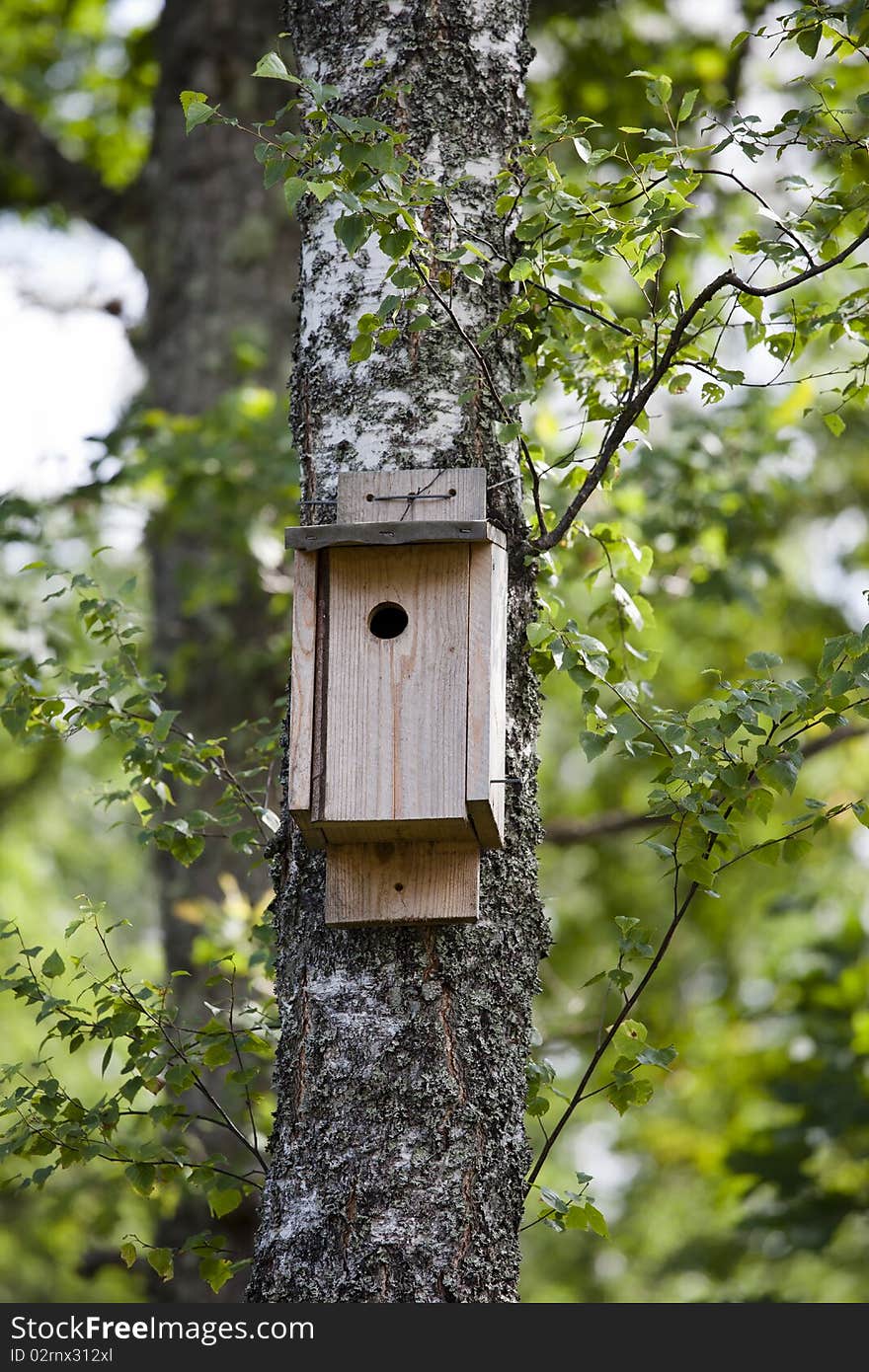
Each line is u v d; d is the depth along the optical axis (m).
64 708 6.62
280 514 11.20
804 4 6.17
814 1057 13.72
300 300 6.13
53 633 9.52
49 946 16.73
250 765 10.23
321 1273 5.10
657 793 5.60
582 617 10.30
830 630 14.83
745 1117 15.10
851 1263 15.48
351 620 5.50
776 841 5.72
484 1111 5.27
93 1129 5.86
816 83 6.12
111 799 6.69
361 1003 5.33
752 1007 14.51
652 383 5.86
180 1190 7.59
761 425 11.25
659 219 5.58
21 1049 14.64
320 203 6.12
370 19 6.12
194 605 10.73
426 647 5.45
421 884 5.39
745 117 5.89
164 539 11.38
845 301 6.57
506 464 5.89
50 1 16.12
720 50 13.72
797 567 15.01
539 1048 7.38
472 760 5.32
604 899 16.52
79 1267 10.38
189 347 12.05
